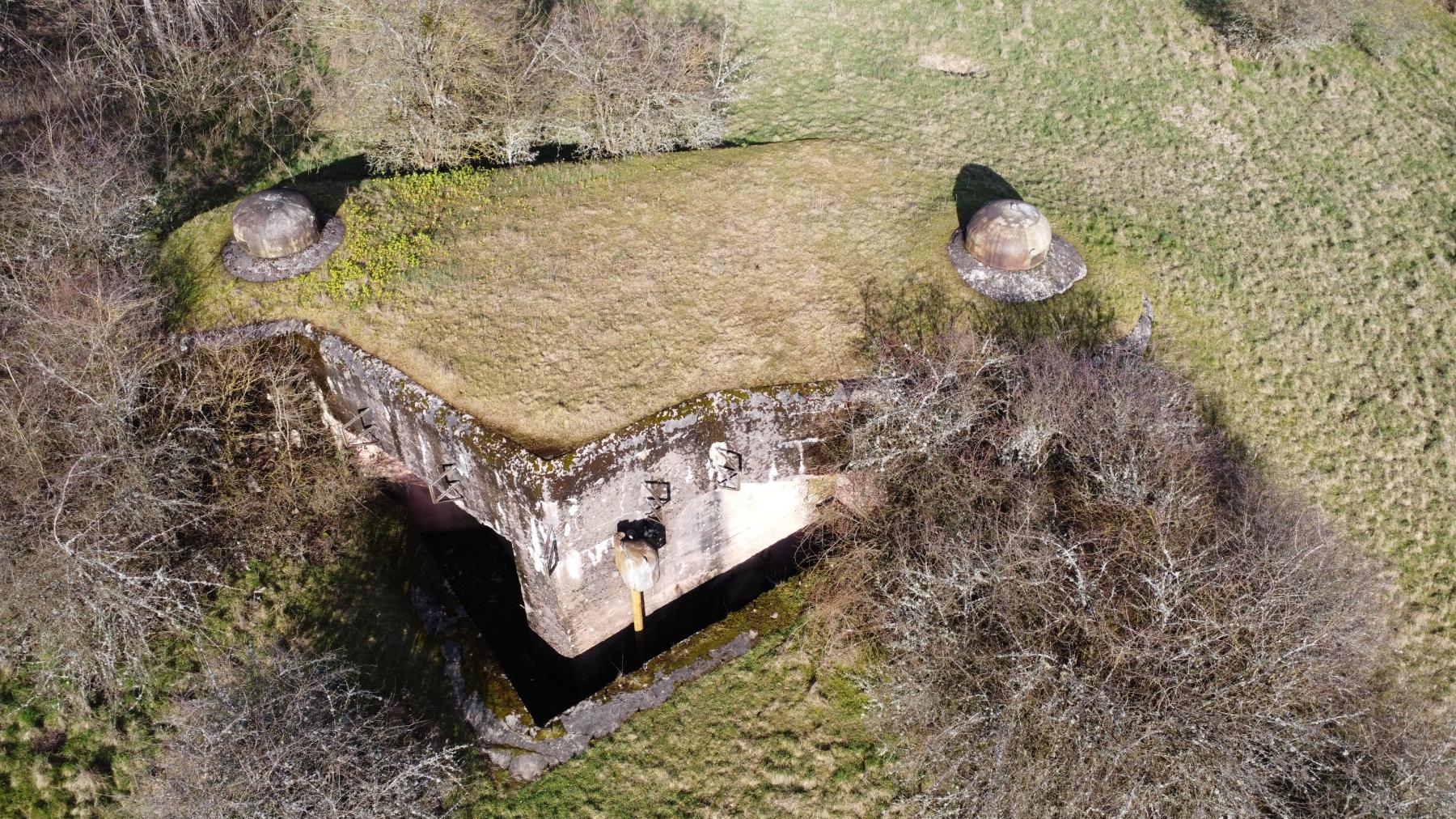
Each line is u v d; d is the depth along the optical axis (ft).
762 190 69.56
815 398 55.47
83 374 52.85
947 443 53.42
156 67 74.54
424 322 58.03
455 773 49.55
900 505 53.83
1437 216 78.69
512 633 59.00
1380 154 83.66
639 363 56.18
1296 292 71.67
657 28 80.89
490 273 61.57
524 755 50.72
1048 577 48.14
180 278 61.16
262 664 52.37
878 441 53.47
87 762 48.14
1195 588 47.80
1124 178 77.51
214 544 56.13
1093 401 54.60
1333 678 48.70
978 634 49.08
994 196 72.13
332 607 55.67
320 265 61.67
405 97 71.31
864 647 54.08
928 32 89.92
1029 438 51.62
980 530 50.14
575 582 53.67
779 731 52.26
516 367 55.57
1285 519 56.85
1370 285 73.15
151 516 52.60
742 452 55.52
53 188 58.75
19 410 51.16
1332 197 79.20
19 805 46.75
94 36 71.31
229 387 57.41
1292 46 90.48
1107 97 85.40
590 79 72.33
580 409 53.31
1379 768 48.14
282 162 73.41
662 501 54.24
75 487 51.65
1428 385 68.03
